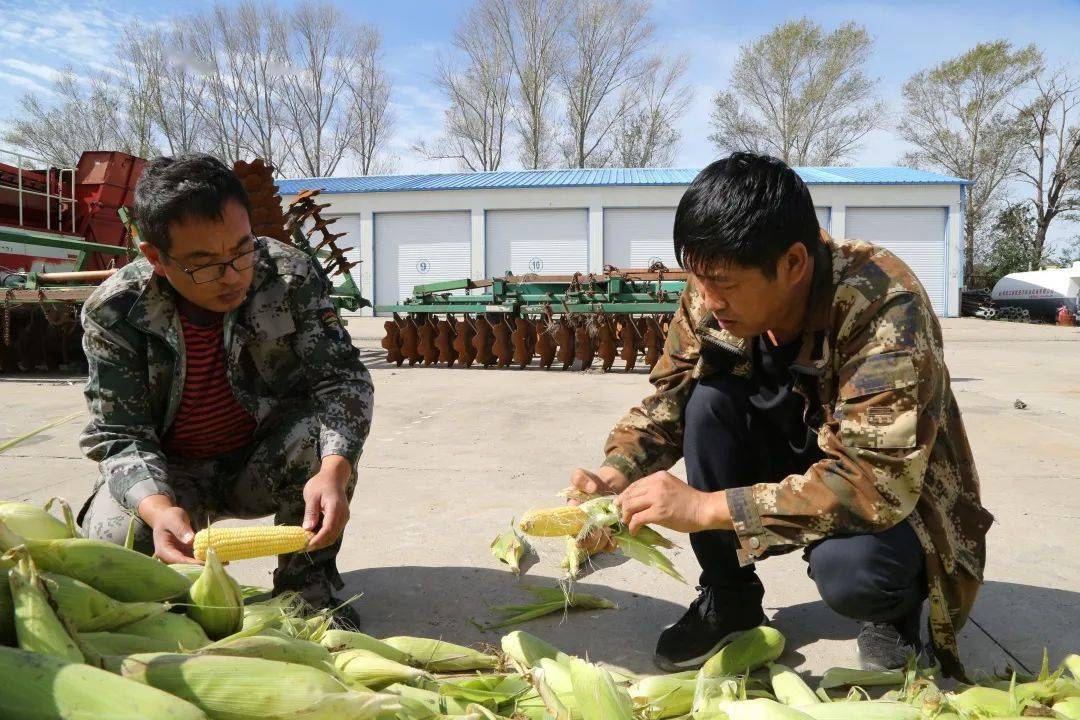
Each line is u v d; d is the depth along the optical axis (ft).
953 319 79.36
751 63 123.65
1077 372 28.86
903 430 4.88
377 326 66.90
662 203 82.02
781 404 5.98
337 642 5.22
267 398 7.28
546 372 31.35
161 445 7.28
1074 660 5.82
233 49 120.67
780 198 4.69
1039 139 119.14
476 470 13.55
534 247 84.07
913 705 4.91
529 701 5.00
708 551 6.24
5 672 3.02
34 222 38.47
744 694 4.83
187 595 4.53
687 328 6.46
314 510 5.96
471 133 132.57
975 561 5.50
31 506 4.64
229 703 3.30
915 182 79.66
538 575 8.64
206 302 6.04
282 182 99.35
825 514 4.98
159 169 5.58
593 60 125.49
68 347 30.48
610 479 6.25
